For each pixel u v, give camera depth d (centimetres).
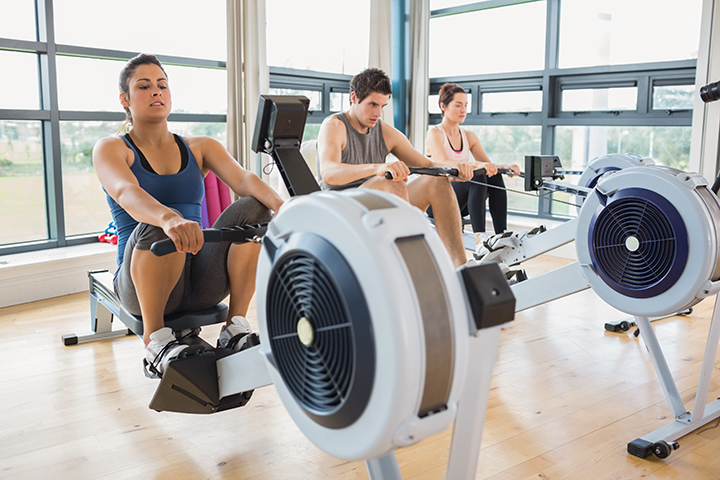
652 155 438
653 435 179
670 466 169
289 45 488
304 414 102
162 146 192
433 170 210
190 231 133
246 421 199
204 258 178
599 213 190
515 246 285
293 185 137
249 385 150
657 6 421
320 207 92
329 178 240
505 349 264
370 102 262
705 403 188
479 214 352
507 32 503
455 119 371
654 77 425
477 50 526
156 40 421
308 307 95
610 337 280
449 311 86
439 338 84
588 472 166
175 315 184
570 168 481
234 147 435
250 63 430
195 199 198
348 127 269
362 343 85
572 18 464
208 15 445
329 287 90
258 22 432
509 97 508
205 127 448
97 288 271
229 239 137
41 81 377
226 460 174
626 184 183
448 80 545
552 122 479
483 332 91
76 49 382
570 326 297
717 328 185
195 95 441
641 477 163
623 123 443
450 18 542
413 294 83
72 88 390
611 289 189
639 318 194
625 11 436
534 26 486
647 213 178
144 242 161
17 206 379
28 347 271
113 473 167
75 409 207
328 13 511
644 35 430
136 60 188
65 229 397
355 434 90
